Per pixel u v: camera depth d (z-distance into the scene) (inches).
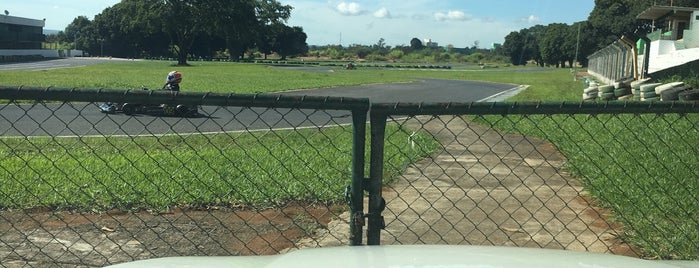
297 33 5580.7
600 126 462.3
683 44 1428.4
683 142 348.5
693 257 177.9
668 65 1339.8
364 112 128.0
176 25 3063.5
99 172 284.8
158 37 4904.0
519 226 209.6
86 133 469.1
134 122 534.3
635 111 129.8
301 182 263.9
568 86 1560.0
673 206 226.8
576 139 418.9
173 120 551.8
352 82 1475.1
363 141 129.6
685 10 1487.5
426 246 75.3
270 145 395.9
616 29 3934.5
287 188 253.6
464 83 1696.6
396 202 245.0
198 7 3125.0
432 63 5546.3
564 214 228.5
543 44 4936.0
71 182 262.7
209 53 4790.8
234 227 206.7
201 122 551.5
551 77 2292.1
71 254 177.0
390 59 5846.5
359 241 132.6
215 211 227.3
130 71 1964.8
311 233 200.8
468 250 72.4
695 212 218.8
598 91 994.1
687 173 278.8
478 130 500.1
